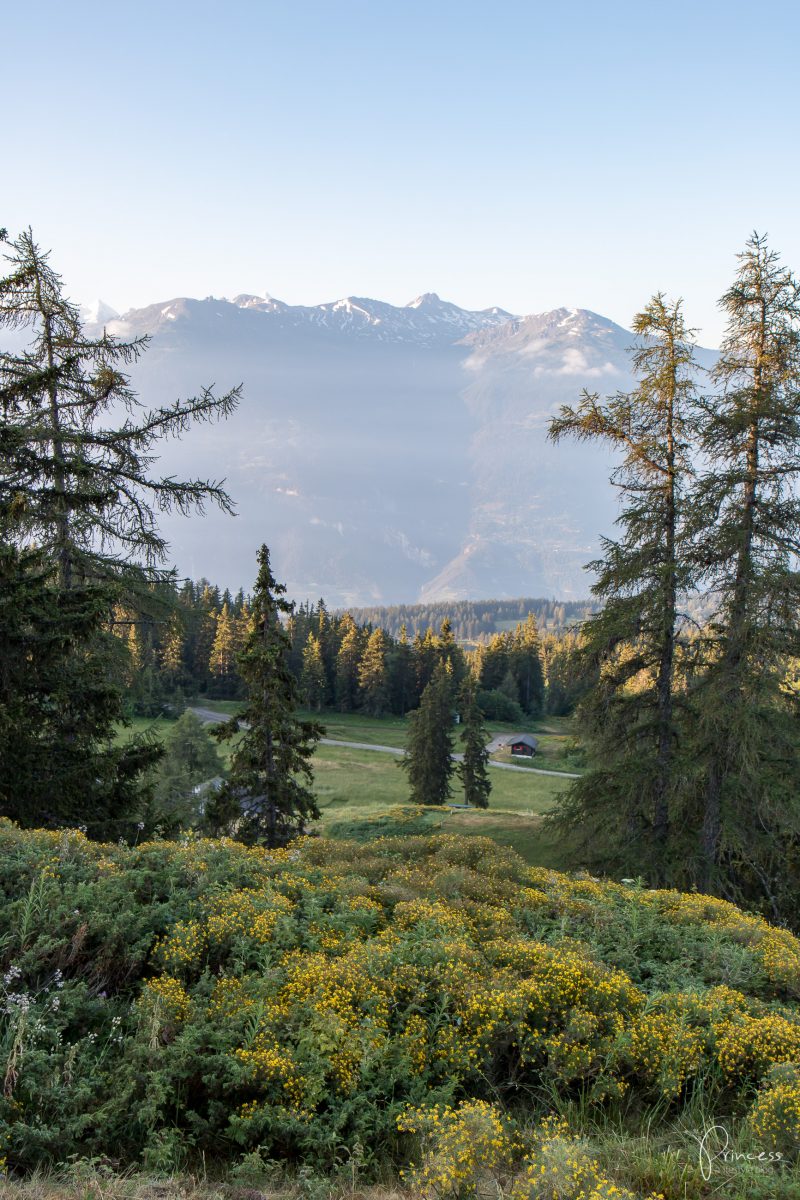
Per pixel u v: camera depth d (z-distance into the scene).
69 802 12.16
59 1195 4.15
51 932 6.23
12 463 12.14
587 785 16.48
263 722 19.41
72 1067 5.10
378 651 105.19
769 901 16.38
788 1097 5.40
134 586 13.66
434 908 8.20
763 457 14.52
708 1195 4.79
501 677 122.62
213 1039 5.55
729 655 14.85
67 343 13.28
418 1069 5.75
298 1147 5.13
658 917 9.82
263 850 10.52
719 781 15.59
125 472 13.19
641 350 15.20
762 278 14.12
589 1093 6.10
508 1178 4.77
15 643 11.49
